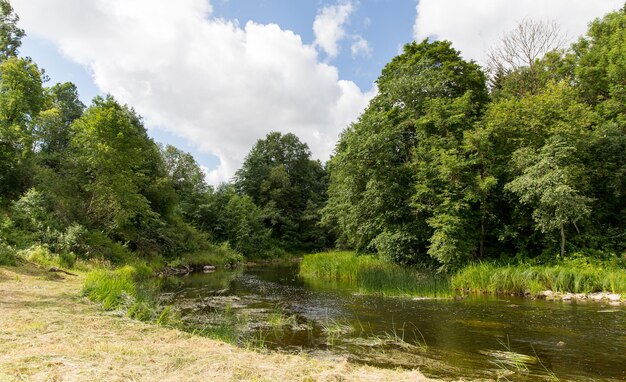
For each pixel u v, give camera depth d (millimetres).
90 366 4270
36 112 23359
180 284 18859
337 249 41156
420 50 27844
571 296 13211
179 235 32844
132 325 7098
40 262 15344
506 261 18375
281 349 7324
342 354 6961
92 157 22969
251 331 8883
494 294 14391
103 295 9953
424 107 22078
